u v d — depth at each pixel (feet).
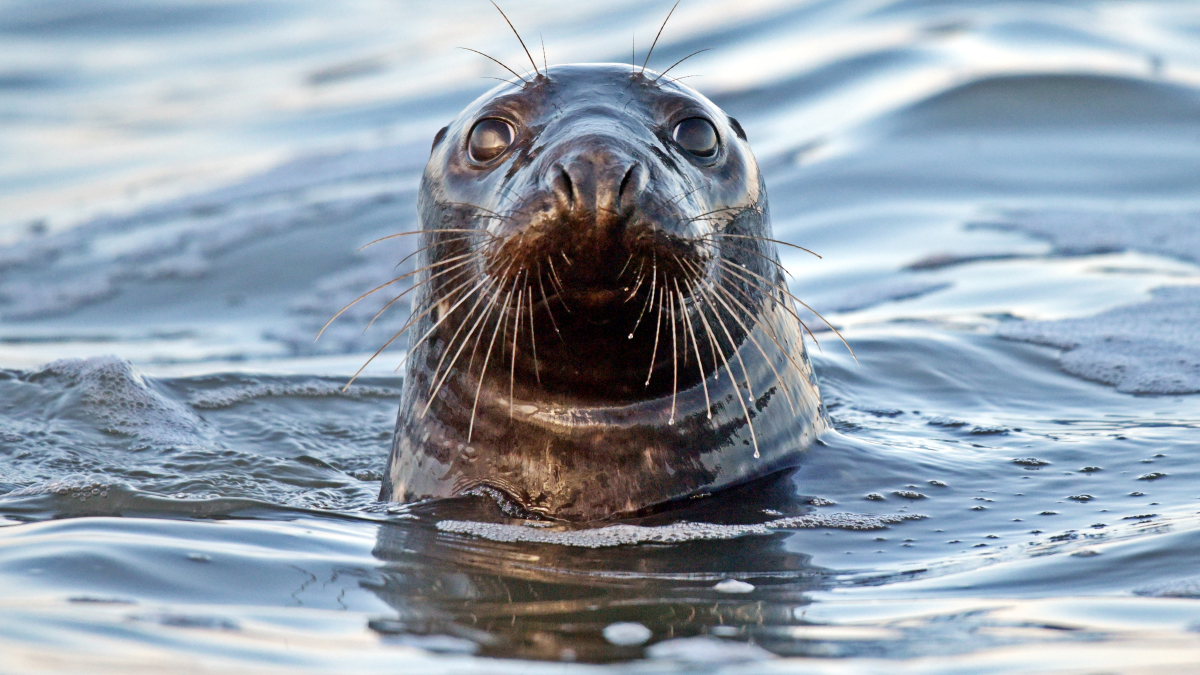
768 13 217.56
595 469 50.21
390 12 347.15
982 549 43.57
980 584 38.63
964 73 164.45
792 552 44.29
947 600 36.94
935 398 74.13
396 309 114.83
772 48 193.67
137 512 49.21
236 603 35.40
